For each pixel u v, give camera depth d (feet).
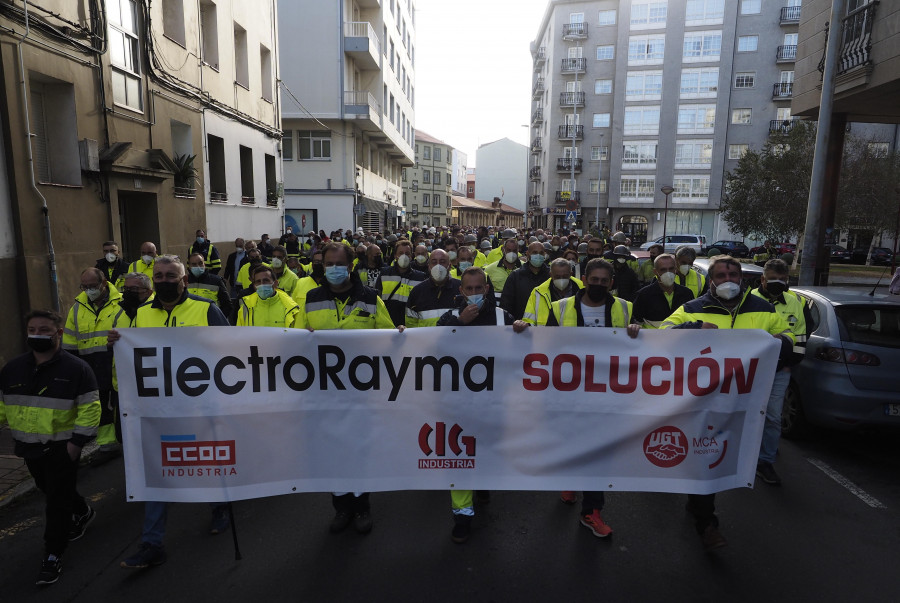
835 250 119.96
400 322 21.68
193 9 43.45
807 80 45.88
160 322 12.80
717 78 157.38
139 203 37.91
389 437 11.78
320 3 84.69
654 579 10.88
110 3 32.89
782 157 82.53
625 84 164.96
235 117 51.42
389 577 10.87
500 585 10.64
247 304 16.25
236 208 52.60
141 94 36.22
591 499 12.48
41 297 25.75
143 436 11.27
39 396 10.73
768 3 152.66
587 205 175.94
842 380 16.67
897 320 17.01
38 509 13.84
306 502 14.15
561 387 11.77
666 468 11.81
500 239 58.75
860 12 39.14
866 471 16.21
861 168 80.48
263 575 10.95
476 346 11.73
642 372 11.71
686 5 157.48
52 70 27.22
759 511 13.71
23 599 10.21
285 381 11.56
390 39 112.78
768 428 15.17
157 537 11.20
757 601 10.24
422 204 249.34
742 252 134.51
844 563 11.49
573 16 171.83
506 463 11.90
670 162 163.22
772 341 11.52
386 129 101.35
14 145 24.41
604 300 13.46
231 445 11.42
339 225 89.66
